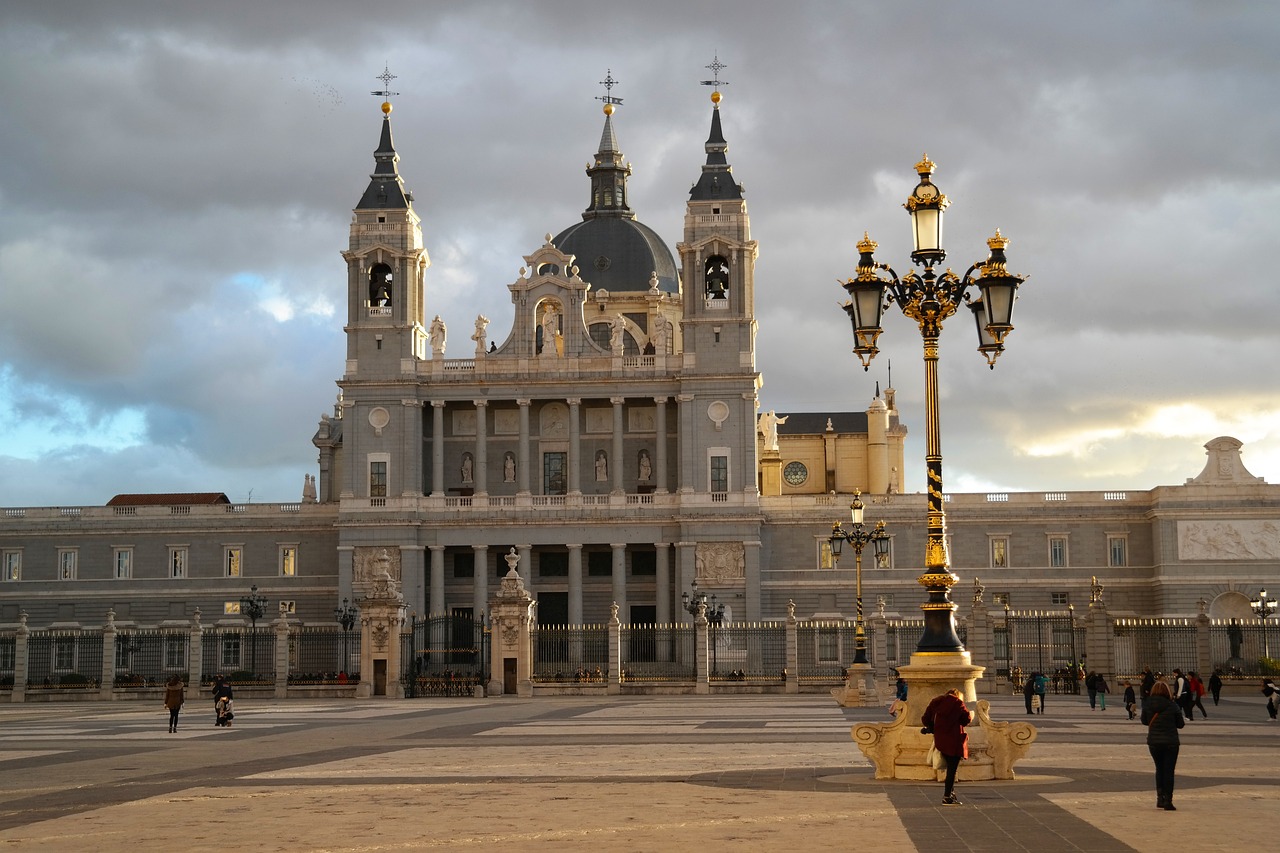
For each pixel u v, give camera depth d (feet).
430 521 456.04
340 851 82.94
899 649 341.82
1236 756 137.59
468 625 452.76
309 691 310.45
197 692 314.96
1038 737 163.53
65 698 324.19
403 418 458.50
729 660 413.18
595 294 521.24
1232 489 435.53
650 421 470.80
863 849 79.61
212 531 469.98
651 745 157.07
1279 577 431.43
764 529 457.68
